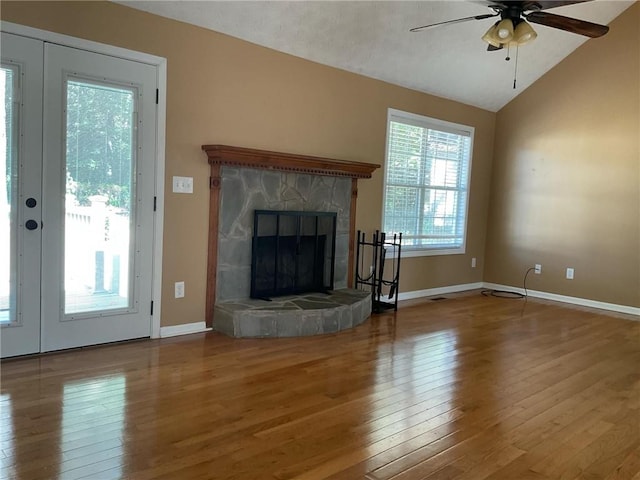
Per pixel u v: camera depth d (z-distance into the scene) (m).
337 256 4.93
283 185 4.38
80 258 3.38
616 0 5.13
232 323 3.85
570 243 5.92
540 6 3.10
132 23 3.44
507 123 6.46
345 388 2.96
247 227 4.18
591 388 3.12
